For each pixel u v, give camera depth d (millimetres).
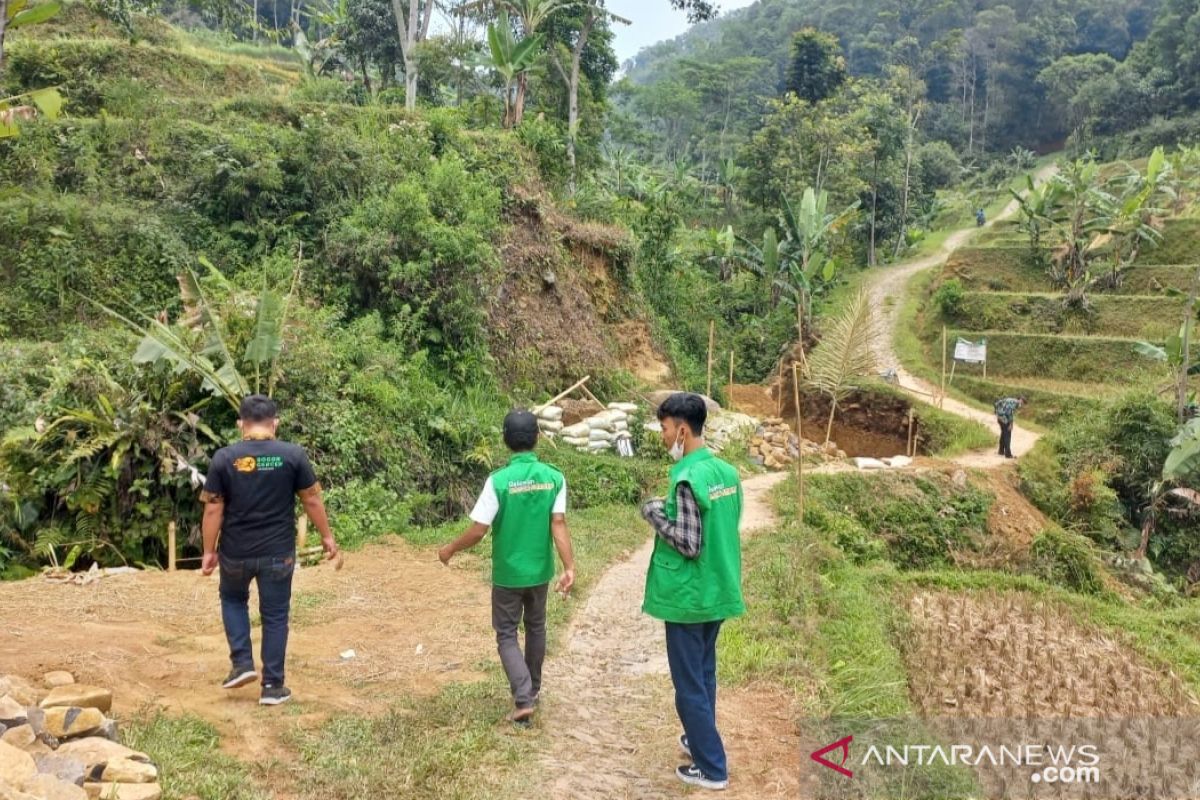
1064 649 9719
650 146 62281
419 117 20406
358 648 6492
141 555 9883
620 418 17266
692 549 4227
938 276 42375
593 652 6953
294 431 11383
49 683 4855
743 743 5176
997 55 86000
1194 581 19156
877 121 53562
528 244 19938
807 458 20016
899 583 11914
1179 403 20875
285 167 16656
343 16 31875
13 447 9602
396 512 11312
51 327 14039
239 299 11898
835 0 102812
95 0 24547
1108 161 68312
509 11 27188
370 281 15750
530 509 5055
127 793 3602
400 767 4422
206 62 26578
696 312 32344
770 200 46688
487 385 16297
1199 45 68438
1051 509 20156
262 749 4508
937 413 25984
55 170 16609
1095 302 35719
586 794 4379
